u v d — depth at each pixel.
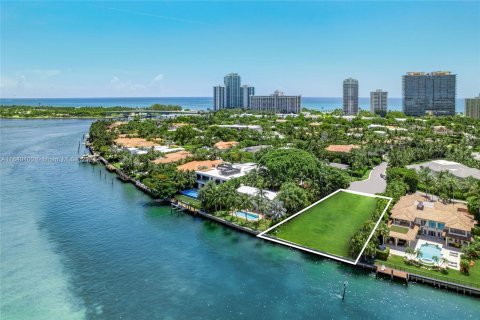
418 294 68.50
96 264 80.00
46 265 79.56
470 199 104.25
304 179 116.44
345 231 88.94
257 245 88.88
